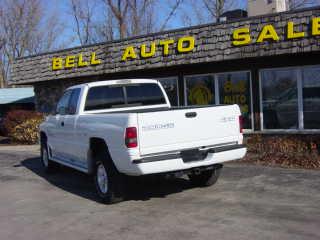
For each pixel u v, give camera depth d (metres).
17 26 40.28
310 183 7.84
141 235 5.70
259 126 12.34
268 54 10.87
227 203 6.91
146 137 6.61
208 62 12.27
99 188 7.63
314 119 11.44
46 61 16.75
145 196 7.76
